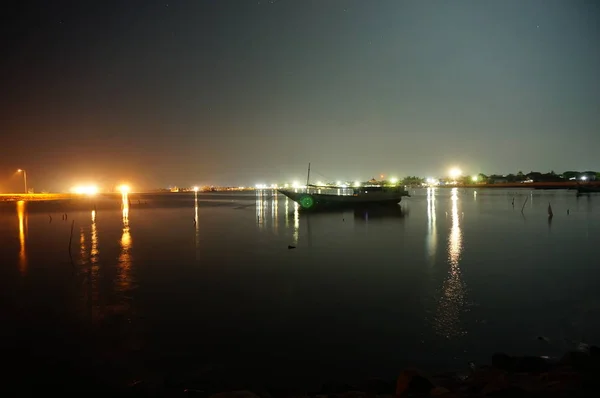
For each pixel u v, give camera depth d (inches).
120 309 546.3
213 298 595.8
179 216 2277.3
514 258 872.3
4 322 496.1
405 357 396.8
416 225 1604.3
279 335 454.0
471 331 456.8
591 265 786.8
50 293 624.4
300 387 342.6
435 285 651.5
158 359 395.5
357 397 277.6
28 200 5113.2
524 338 434.0
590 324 469.1
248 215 2297.0
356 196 2487.7
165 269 801.6
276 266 823.1
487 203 3056.1
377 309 537.3
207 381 352.5
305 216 2148.1
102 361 390.9
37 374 363.3
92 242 1206.3
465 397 235.8
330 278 711.7
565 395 217.0
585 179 6761.8
